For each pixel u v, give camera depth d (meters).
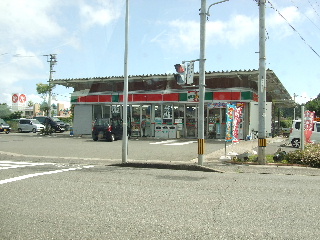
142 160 11.80
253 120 21.88
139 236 4.04
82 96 27.58
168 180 7.98
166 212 5.09
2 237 4.01
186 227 4.37
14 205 5.48
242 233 4.14
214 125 23.44
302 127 12.72
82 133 27.78
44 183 7.43
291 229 4.30
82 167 10.50
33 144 19.23
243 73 21.30
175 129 24.27
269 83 24.62
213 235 4.07
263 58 11.36
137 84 25.58
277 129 36.69
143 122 25.25
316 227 4.38
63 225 4.46
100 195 6.24
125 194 6.34
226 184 7.49
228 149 16.09
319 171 9.84
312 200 5.93
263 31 11.40
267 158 12.19
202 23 10.95
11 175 8.57
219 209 5.27
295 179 8.38
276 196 6.24
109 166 11.00
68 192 6.49
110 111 26.62
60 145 18.52
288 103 36.31
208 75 22.27
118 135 22.73
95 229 4.30
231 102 22.50
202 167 10.19
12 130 42.56
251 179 8.30
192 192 6.56
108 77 25.62
